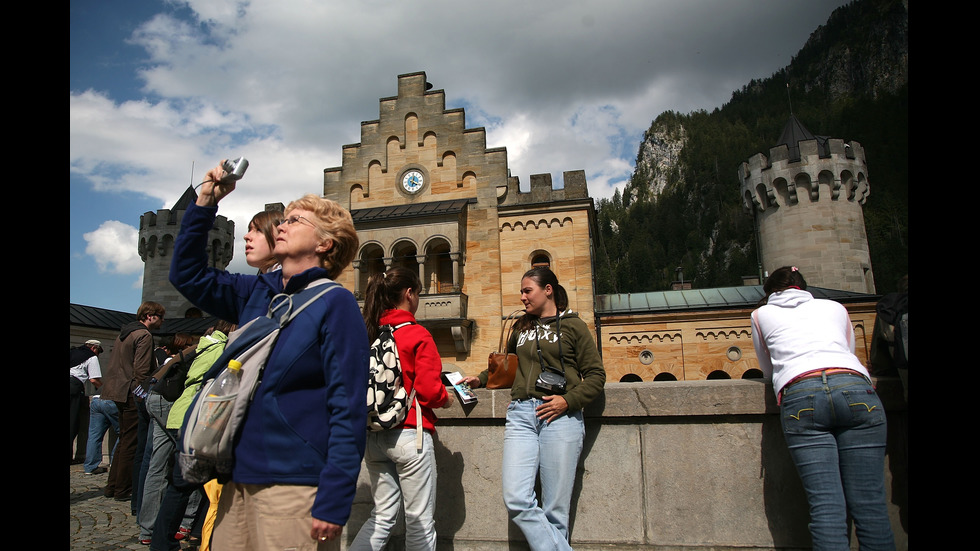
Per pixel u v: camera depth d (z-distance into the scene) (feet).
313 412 8.70
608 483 15.12
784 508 14.14
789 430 11.87
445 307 86.89
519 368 14.33
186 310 136.26
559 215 92.89
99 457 37.78
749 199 123.24
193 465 8.57
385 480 12.85
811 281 108.99
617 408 15.14
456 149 99.09
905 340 12.44
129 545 20.68
